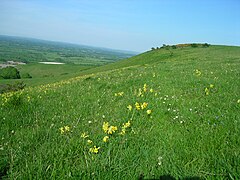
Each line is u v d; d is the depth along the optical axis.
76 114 6.64
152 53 88.94
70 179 3.32
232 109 6.07
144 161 3.81
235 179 3.10
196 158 3.75
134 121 5.68
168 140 4.46
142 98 7.91
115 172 3.52
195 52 71.38
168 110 6.27
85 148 4.31
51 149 4.18
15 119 6.17
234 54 52.22
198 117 5.63
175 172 3.41
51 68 172.25
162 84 10.71
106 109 7.05
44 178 3.35
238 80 10.60
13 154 4.02
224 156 3.62
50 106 7.66
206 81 10.65
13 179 3.33
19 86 33.38
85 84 12.97
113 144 4.38
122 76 16.56
